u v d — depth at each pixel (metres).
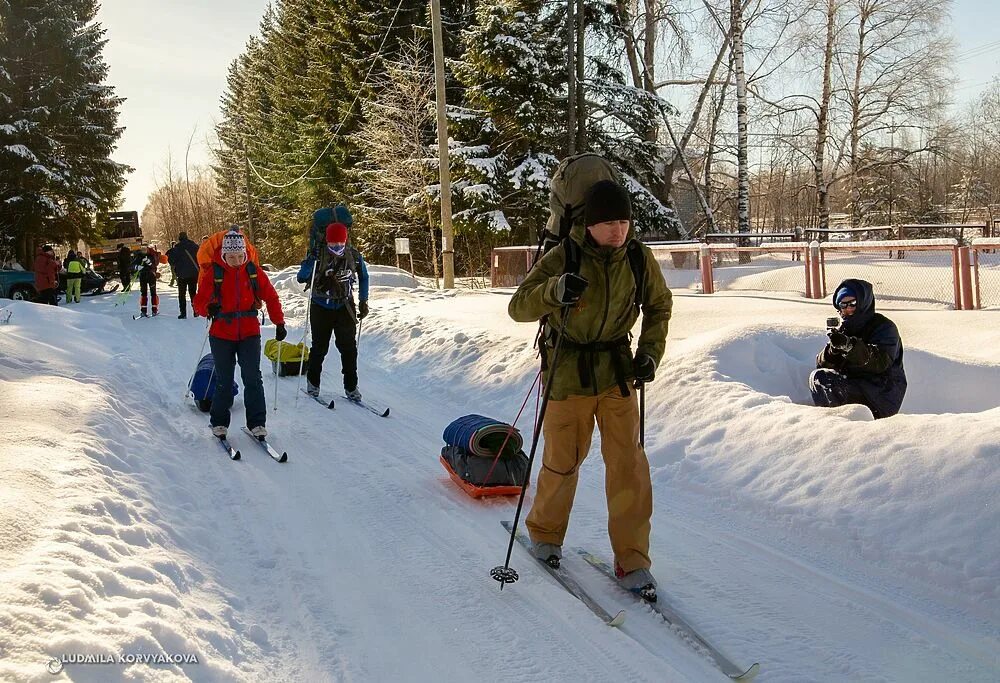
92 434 5.15
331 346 11.37
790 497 4.45
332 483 5.24
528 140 21.91
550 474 3.74
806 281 10.81
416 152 24.58
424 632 3.22
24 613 2.44
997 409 4.61
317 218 7.88
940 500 3.89
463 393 8.01
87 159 32.88
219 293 6.09
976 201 38.66
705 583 3.68
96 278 24.48
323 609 3.40
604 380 3.52
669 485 5.11
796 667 2.93
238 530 4.33
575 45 21.81
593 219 3.27
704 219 28.95
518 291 3.52
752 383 6.62
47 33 31.19
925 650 3.05
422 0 27.66
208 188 63.50
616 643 3.12
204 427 6.64
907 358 6.63
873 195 34.34
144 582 3.12
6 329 8.81
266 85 44.75
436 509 4.75
